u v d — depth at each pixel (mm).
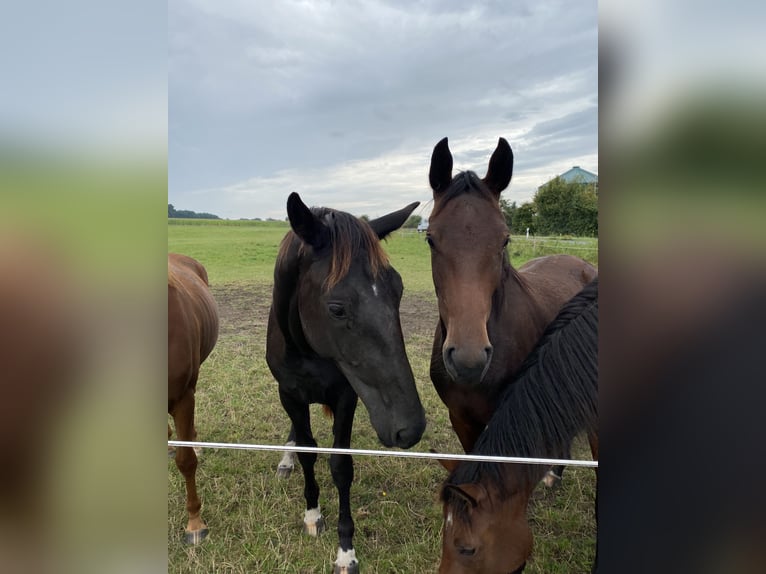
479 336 1976
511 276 2562
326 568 2447
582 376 1820
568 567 2391
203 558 2514
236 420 3795
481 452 1761
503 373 2361
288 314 2336
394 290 2148
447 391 2506
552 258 3787
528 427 1765
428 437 3539
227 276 6570
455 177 2303
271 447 1682
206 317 3115
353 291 2025
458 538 1548
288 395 2576
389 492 3008
